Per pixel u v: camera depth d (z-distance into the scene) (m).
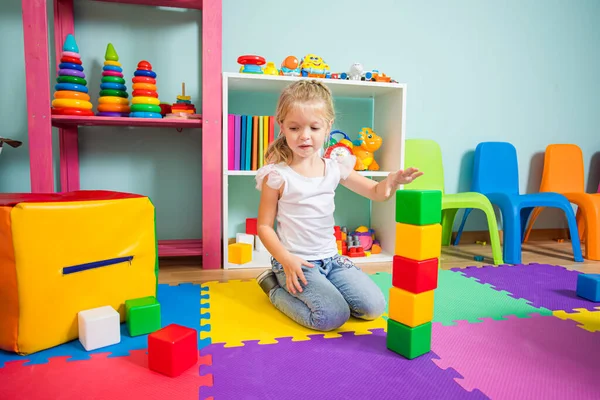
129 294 1.04
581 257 1.83
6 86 1.68
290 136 1.07
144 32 1.76
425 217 0.84
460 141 2.19
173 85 1.81
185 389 0.75
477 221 2.26
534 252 2.01
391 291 0.91
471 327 1.06
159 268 1.62
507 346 0.95
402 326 0.89
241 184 1.92
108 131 1.77
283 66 1.67
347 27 1.96
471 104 2.19
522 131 2.29
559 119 2.35
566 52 2.32
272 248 1.08
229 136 1.62
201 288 1.35
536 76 2.28
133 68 1.76
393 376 0.81
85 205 0.93
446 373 0.82
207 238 1.60
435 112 2.14
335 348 0.93
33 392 0.74
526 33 2.24
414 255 0.86
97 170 1.77
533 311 1.18
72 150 1.72
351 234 1.91
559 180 2.22
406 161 1.98
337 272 1.16
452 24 2.11
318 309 1.01
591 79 2.38
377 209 1.98
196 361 0.86
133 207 1.04
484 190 2.12
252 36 1.86
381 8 2.00
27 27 1.41
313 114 1.04
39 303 0.87
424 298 0.88
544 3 2.25
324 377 0.80
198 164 1.87
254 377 0.80
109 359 0.86
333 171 1.19
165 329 0.86
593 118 2.41
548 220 2.38
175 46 1.79
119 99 1.55
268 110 1.91
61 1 1.67
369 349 0.93
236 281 1.44
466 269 1.65
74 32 1.71
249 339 0.97
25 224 0.84
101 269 0.98
